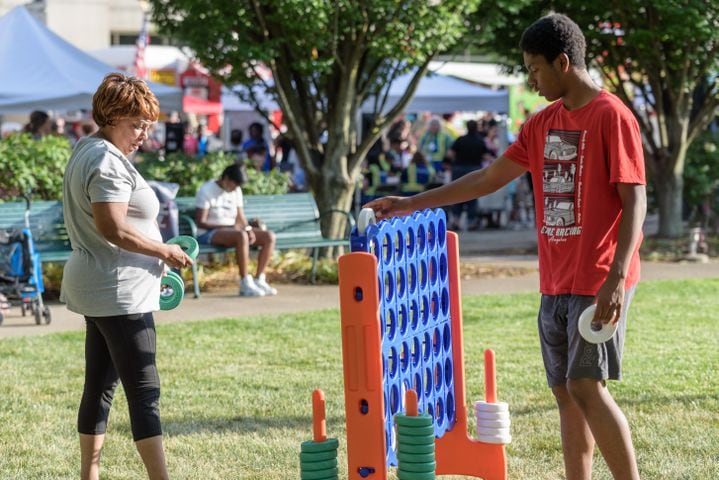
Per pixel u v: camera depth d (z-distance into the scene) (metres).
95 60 17.70
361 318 4.69
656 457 6.06
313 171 15.16
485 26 15.11
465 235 21.33
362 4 13.48
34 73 16.67
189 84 22.34
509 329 10.30
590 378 4.74
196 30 13.96
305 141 15.07
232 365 8.83
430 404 5.48
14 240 11.04
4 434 6.84
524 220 23.41
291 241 13.80
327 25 13.74
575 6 16.78
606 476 5.77
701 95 18.70
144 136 5.22
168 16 14.88
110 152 5.00
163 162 15.02
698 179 18.34
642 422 6.82
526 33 4.86
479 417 5.70
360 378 4.72
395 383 5.04
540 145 4.97
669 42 17.22
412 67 15.76
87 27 36.62
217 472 6.03
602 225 4.75
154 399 5.18
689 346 9.33
